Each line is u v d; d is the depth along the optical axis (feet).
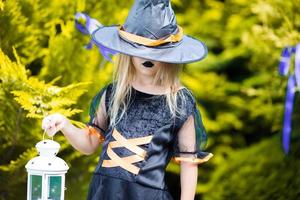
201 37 24.86
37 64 16.48
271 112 22.57
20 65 14.94
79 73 16.53
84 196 17.01
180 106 12.56
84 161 17.01
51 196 11.98
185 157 12.67
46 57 16.15
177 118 12.50
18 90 15.06
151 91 12.64
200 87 24.23
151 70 12.53
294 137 21.45
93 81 16.62
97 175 12.53
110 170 12.36
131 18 12.44
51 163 11.93
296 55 17.97
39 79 16.16
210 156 12.86
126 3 18.06
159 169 12.35
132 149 12.34
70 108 15.69
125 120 12.57
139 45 12.29
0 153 16.16
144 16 12.35
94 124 13.09
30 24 16.15
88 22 15.49
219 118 24.32
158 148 12.38
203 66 24.66
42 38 16.44
